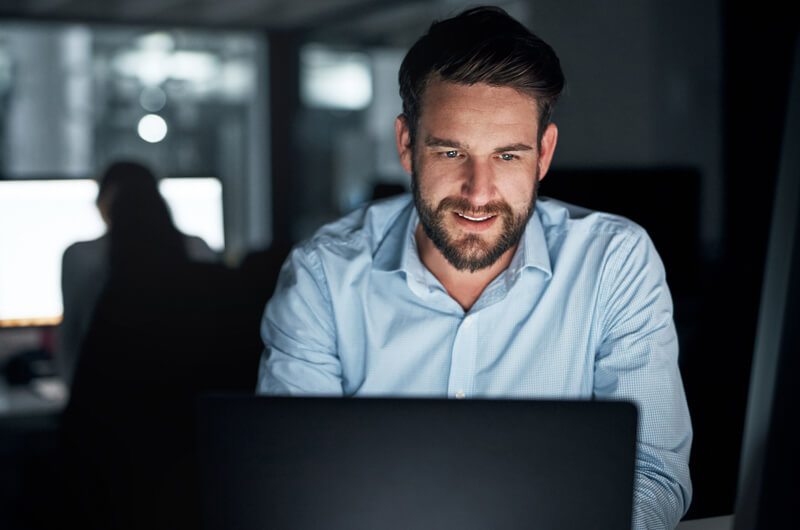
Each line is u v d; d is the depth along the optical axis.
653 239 2.40
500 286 1.14
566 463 0.62
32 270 2.55
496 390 1.15
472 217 1.00
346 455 0.63
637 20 2.40
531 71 0.97
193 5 5.66
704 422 2.20
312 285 1.21
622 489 0.62
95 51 5.53
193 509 2.54
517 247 1.14
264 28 5.94
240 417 0.63
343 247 1.22
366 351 1.19
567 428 0.62
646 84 2.44
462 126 0.98
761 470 0.60
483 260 1.03
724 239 2.36
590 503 0.62
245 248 5.38
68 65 5.48
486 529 0.63
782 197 0.59
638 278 1.12
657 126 2.43
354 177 5.88
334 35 5.87
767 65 2.26
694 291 2.37
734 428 2.20
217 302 2.55
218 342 2.55
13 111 5.38
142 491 2.53
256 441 0.64
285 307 1.20
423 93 1.00
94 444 2.50
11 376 2.60
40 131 5.44
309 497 0.64
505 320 1.15
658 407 1.06
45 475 2.64
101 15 5.45
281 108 6.01
